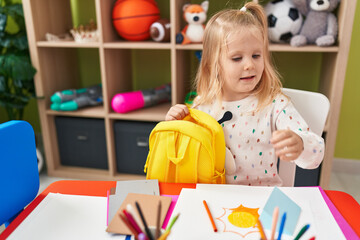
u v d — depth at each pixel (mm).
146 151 1864
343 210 627
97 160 1995
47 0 1872
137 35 1781
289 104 902
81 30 1848
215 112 965
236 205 639
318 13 1569
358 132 2012
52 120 1993
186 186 725
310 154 718
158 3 1984
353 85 1932
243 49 828
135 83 2186
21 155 648
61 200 667
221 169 801
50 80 1939
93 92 1969
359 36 1847
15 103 1916
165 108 1906
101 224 591
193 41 1662
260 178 948
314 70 1929
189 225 580
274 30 1628
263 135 924
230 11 906
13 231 577
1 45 1864
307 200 651
